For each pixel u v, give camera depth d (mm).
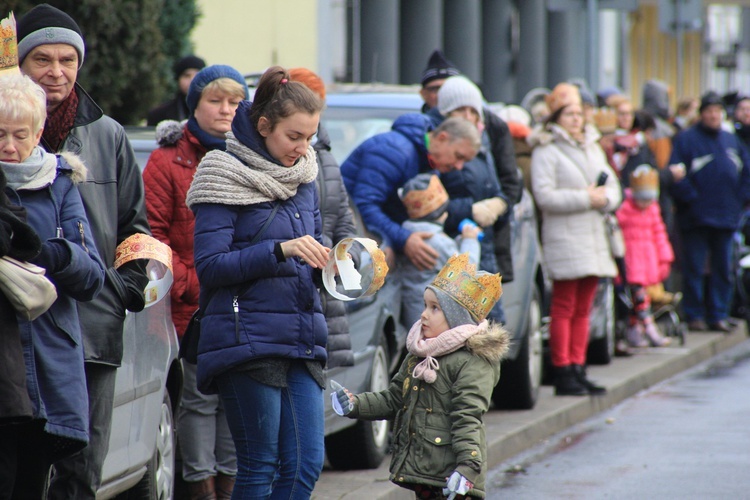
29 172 13133
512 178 26094
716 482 22484
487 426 25953
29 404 12352
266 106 14602
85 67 31359
